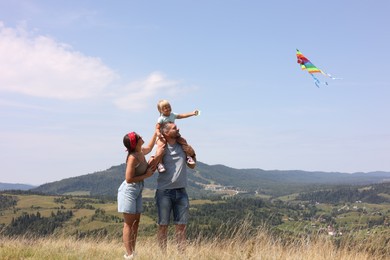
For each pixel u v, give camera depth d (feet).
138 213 22.62
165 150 23.41
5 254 24.34
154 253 22.36
